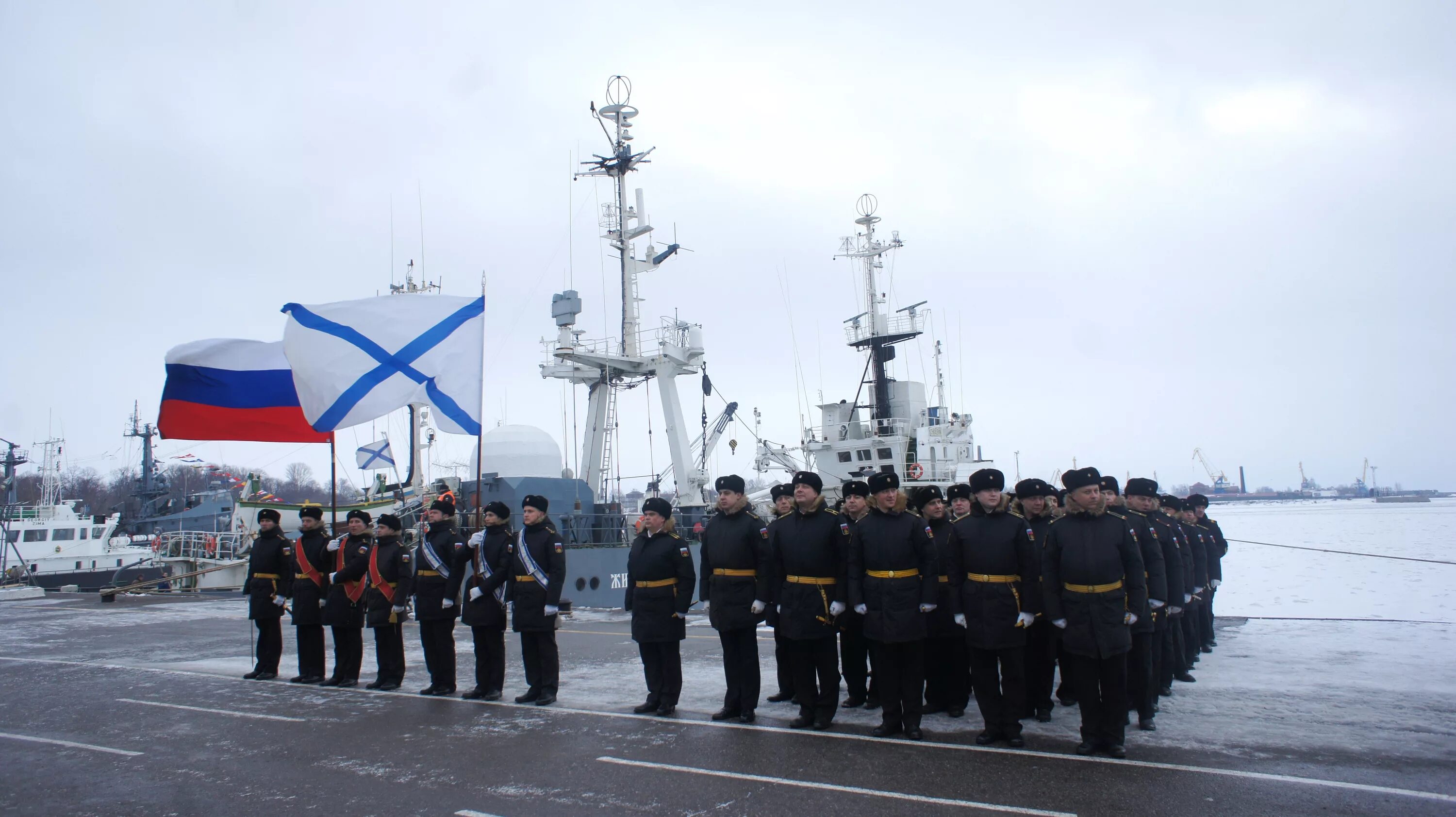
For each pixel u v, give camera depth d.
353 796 5.56
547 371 23.97
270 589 9.80
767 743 6.62
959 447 24.78
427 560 8.90
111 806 5.45
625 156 24.20
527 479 19.66
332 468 10.34
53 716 8.02
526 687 9.23
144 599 21.56
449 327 10.36
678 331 24.33
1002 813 4.96
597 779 5.77
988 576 6.61
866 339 26.14
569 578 18.72
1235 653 10.48
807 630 6.96
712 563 7.53
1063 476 6.46
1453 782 5.40
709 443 24.92
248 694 9.01
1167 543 7.81
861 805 5.15
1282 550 50.53
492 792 5.56
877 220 26.42
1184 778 5.54
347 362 10.20
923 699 7.18
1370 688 8.25
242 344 11.61
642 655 7.87
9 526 34.31
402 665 9.42
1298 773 5.61
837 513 7.46
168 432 11.19
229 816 5.24
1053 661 7.55
